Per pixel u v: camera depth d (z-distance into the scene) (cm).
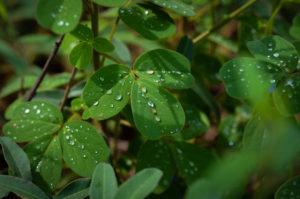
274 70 34
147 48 46
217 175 29
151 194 37
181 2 36
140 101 34
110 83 34
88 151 34
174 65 35
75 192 33
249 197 39
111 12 45
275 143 30
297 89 34
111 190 32
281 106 34
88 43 35
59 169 34
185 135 37
